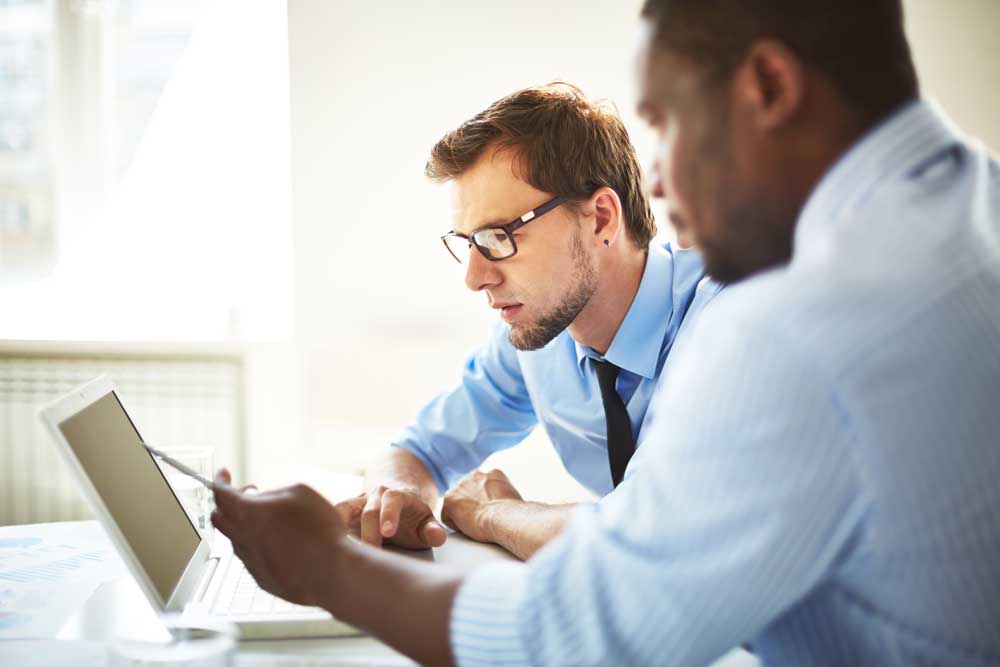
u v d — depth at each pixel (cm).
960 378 54
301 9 246
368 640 94
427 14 245
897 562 56
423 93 248
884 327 54
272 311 274
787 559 55
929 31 235
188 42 274
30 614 104
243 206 275
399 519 124
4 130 284
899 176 60
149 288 279
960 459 54
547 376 154
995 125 237
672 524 57
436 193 251
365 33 246
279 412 264
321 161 250
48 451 264
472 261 137
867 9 60
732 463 56
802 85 60
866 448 54
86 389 104
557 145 131
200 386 260
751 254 65
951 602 56
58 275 284
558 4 243
